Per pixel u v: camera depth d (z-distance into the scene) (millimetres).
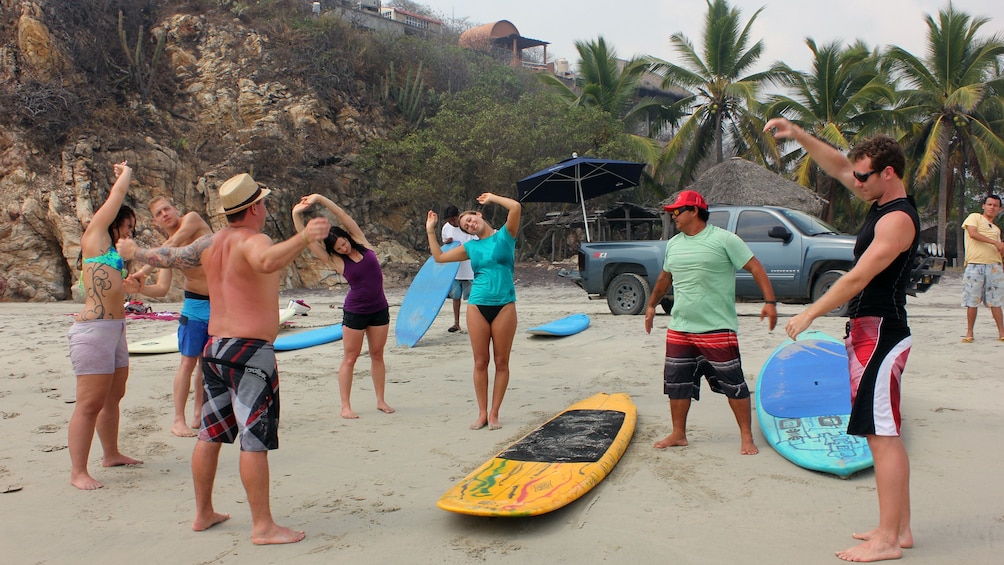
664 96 51375
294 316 14359
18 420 6016
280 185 26359
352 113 29828
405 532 3582
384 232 28406
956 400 5840
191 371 5625
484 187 27625
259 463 3463
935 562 3068
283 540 3471
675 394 4883
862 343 3221
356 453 4988
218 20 30188
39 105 23016
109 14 27328
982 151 29500
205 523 3662
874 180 3223
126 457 4852
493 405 5680
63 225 21328
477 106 28328
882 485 3143
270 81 28953
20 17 24297
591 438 4852
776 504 3807
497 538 3475
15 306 19016
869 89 30172
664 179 34812
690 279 4766
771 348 8656
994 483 3994
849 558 3104
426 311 10422
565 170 18406
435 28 46594
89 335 4355
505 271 5594
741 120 33375
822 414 5004
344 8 36406
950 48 29688
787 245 11750
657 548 3283
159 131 25781
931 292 17547
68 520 3801
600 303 16812
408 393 7027
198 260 3631
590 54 34281
